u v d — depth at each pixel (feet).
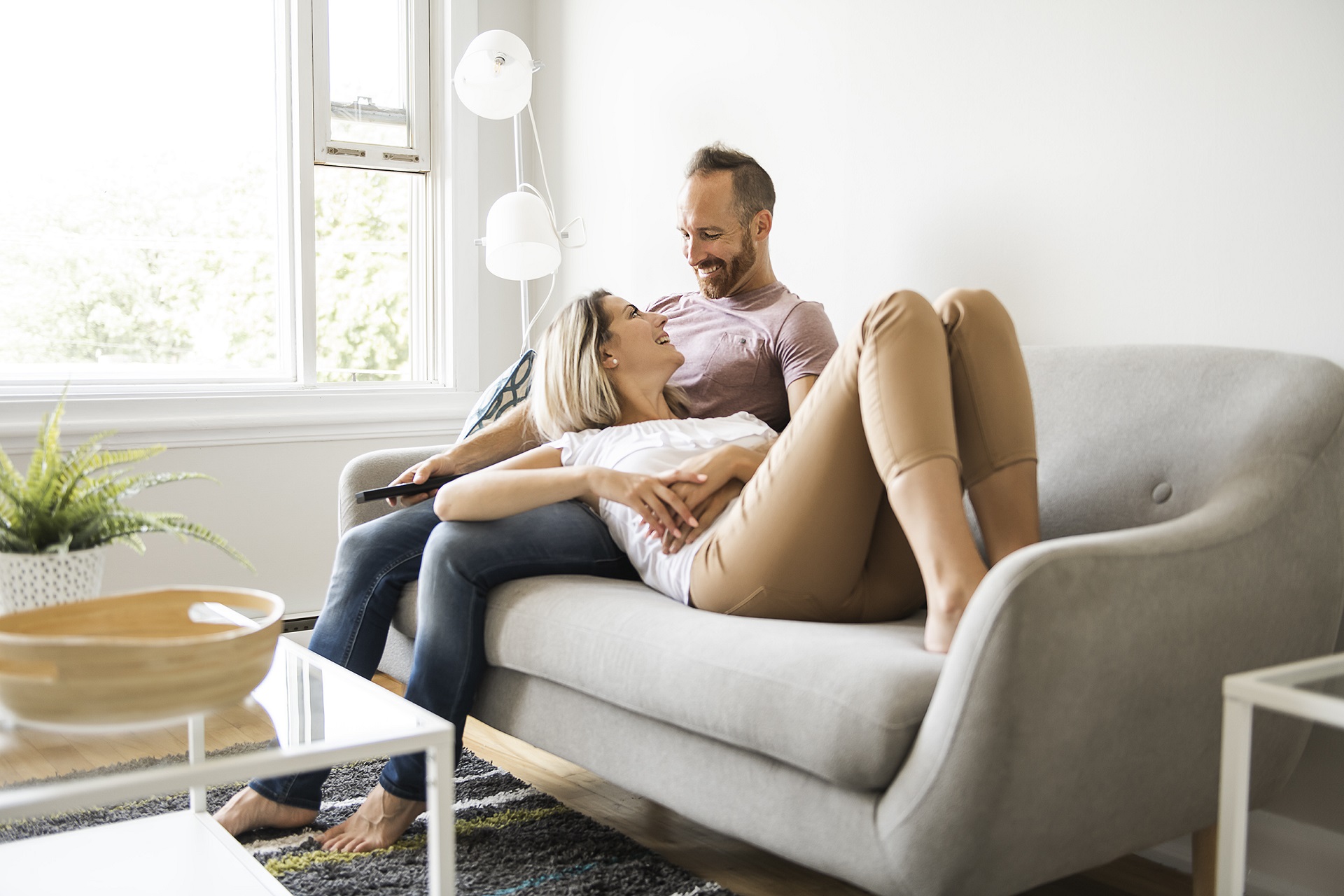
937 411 4.32
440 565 5.63
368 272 11.10
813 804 4.11
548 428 6.40
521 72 9.52
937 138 7.34
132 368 10.00
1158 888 5.55
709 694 4.34
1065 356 5.80
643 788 4.89
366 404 10.64
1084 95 6.46
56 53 9.61
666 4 9.68
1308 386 4.77
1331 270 5.37
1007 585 3.64
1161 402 5.21
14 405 8.95
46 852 4.58
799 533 4.78
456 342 11.18
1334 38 5.33
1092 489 5.27
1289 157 5.52
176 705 3.29
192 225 10.25
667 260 9.80
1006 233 6.93
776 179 8.64
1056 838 3.86
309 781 5.82
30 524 4.66
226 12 10.29
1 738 3.28
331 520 10.47
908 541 4.96
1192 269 5.94
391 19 10.98
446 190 11.10
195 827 4.89
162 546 9.59
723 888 5.36
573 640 5.08
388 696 4.04
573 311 6.33
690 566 5.24
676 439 5.83
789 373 7.06
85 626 3.87
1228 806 3.49
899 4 7.57
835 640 4.26
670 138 9.70
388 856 5.56
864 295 7.91
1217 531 4.25
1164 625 3.97
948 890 3.74
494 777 6.93
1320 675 3.65
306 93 10.42
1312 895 5.36
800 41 8.36
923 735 3.73
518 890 5.24
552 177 11.28
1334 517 4.64
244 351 10.55
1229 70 5.76
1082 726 3.79
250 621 3.92
